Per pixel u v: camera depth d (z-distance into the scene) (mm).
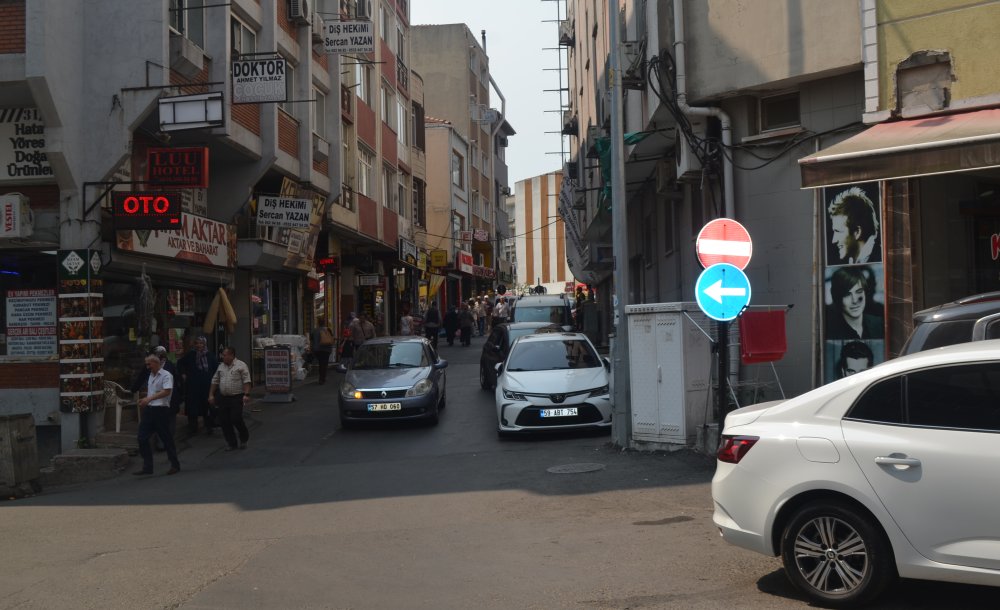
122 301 17922
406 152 41969
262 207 22234
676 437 12586
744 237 10281
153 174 16078
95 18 16109
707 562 7230
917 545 5531
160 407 14141
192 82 17859
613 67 13727
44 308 16219
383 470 13102
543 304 28672
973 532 5379
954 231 12797
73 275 15609
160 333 19578
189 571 7789
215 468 14469
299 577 7422
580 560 7527
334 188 27438
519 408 14883
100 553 8719
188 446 16453
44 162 16016
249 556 8289
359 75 33000
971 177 12898
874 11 12648
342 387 17672
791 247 14344
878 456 5691
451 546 8328
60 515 11086
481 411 19000
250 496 11758
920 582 6309
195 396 17609
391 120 38344
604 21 25859
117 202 15844
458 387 23703
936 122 11477
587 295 47688
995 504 5316
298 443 16375
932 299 12578
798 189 14297
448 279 58688
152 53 16062
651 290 24641
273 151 21641
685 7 15141
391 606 6473
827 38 13539
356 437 16688
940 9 12117
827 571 5902
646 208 25000
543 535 8547
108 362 17281
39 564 8289
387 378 17656
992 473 5344
